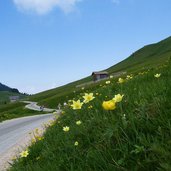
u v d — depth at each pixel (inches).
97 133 191.3
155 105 171.2
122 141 160.7
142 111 169.3
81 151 191.5
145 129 157.1
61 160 188.5
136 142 149.6
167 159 123.3
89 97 192.9
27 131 1008.2
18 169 258.8
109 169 142.2
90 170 153.7
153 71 459.8
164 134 143.6
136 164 135.7
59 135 274.8
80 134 220.4
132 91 256.1
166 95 180.9
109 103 137.2
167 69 426.0
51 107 5177.2
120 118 176.1
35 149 297.6
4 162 497.0
